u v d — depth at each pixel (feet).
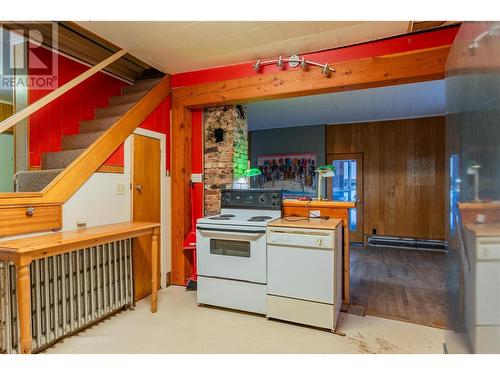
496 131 3.26
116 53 9.88
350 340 7.70
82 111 11.76
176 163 12.09
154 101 11.30
